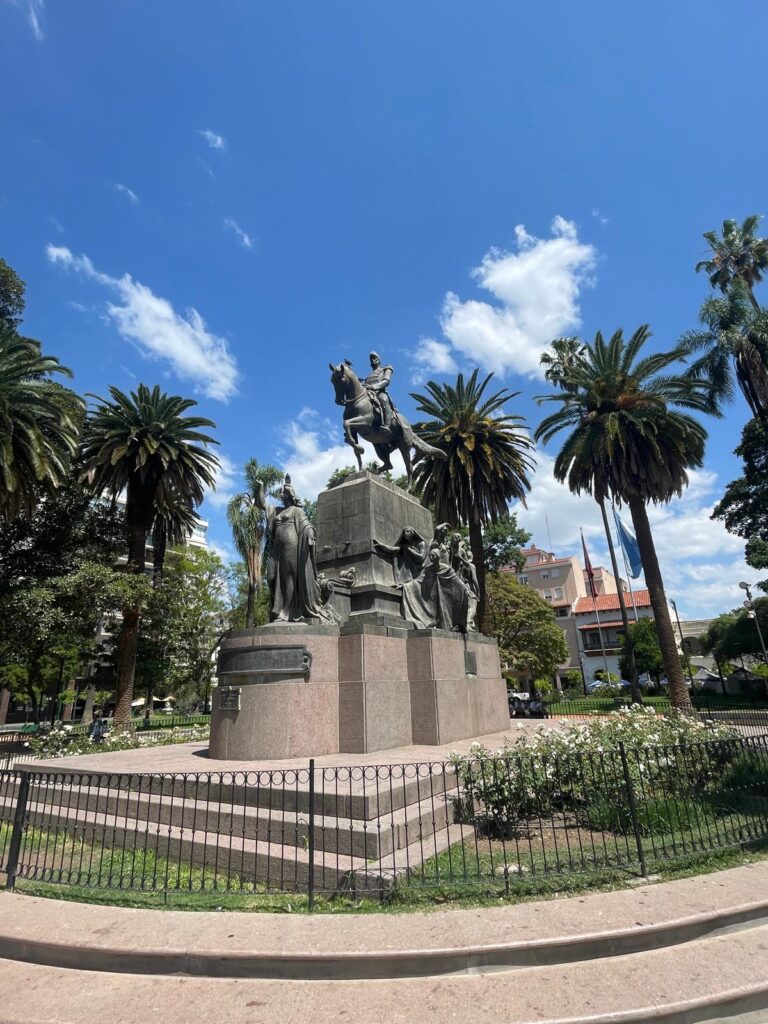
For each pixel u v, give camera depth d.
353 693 8.95
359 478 12.23
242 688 8.70
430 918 4.30
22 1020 3.32
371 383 13.77
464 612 11.77
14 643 22.14
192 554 35.19
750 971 3.61
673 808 6.33
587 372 24.06
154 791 7.24
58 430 20.91
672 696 21.09
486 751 7.31
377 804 5.39
